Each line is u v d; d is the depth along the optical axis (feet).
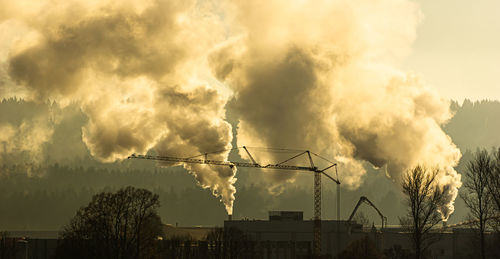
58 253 527.40
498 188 445.37
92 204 522.06
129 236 522.88
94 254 506.48
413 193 446.19
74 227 532.73
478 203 457.27
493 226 465.47
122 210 516.32
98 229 508.94
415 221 440.86
